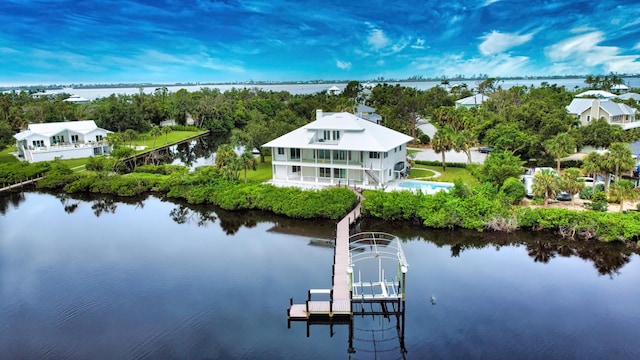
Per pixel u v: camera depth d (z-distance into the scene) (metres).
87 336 31.12
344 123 62.88
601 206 47.69
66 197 68.75
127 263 42.97
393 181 63.03
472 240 46.59
